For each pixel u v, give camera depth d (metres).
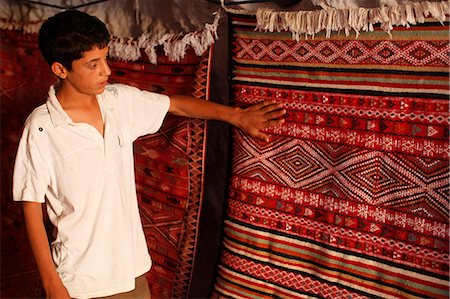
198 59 1.58
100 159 1.33
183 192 1.68
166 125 1.69
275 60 1.42
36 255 1.32
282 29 1.38
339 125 1.34
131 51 1.72
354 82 1.31
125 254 1.39
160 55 1.67
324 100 1.36
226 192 1.59
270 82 1.44
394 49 1.24
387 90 1.26
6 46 2.09
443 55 1.18
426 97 1.22
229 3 1.52
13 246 2.28
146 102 1.46
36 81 2.04
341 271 1.38
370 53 1.27
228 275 1.59
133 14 1.79
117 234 1.37
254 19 1.42
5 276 2.34
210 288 1.70
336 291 1.39
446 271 1.22
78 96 1.31
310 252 1.43
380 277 1.32
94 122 1.34
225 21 1.57
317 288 1.43
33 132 1.29
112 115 1.37
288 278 1.48
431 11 1.16
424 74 1.21
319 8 1.38
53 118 1.29
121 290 1.39
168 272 1.78
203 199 1.67
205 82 1.55
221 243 1.63
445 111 1.19
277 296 1.50
